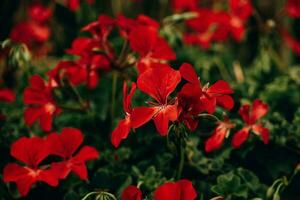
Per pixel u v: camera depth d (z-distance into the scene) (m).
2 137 0.77
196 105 0.59
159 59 0.69
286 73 0.91
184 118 0.59
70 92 0.75
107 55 0.73
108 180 0.69
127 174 0.69
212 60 0.94
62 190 0.71
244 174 0.68
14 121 0.83
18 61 0.74
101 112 0.83
